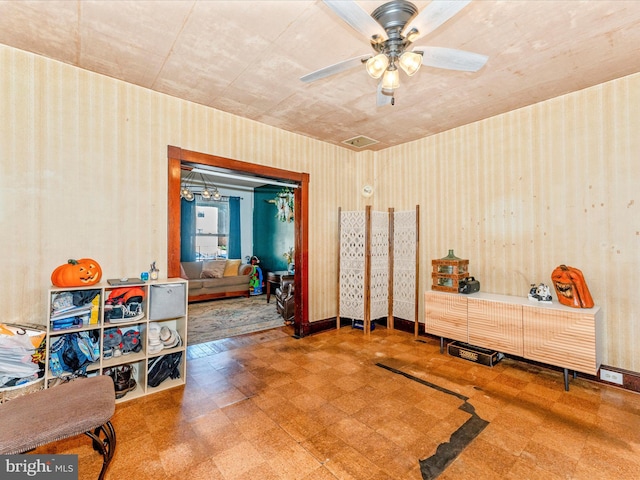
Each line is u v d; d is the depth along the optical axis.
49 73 2.38
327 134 4.06
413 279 4.21
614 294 2.66
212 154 3.25
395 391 2.57
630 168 2.58
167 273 2.96
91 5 1.78
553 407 2.31
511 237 3.33
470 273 3.68
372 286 4.28
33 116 2.32
